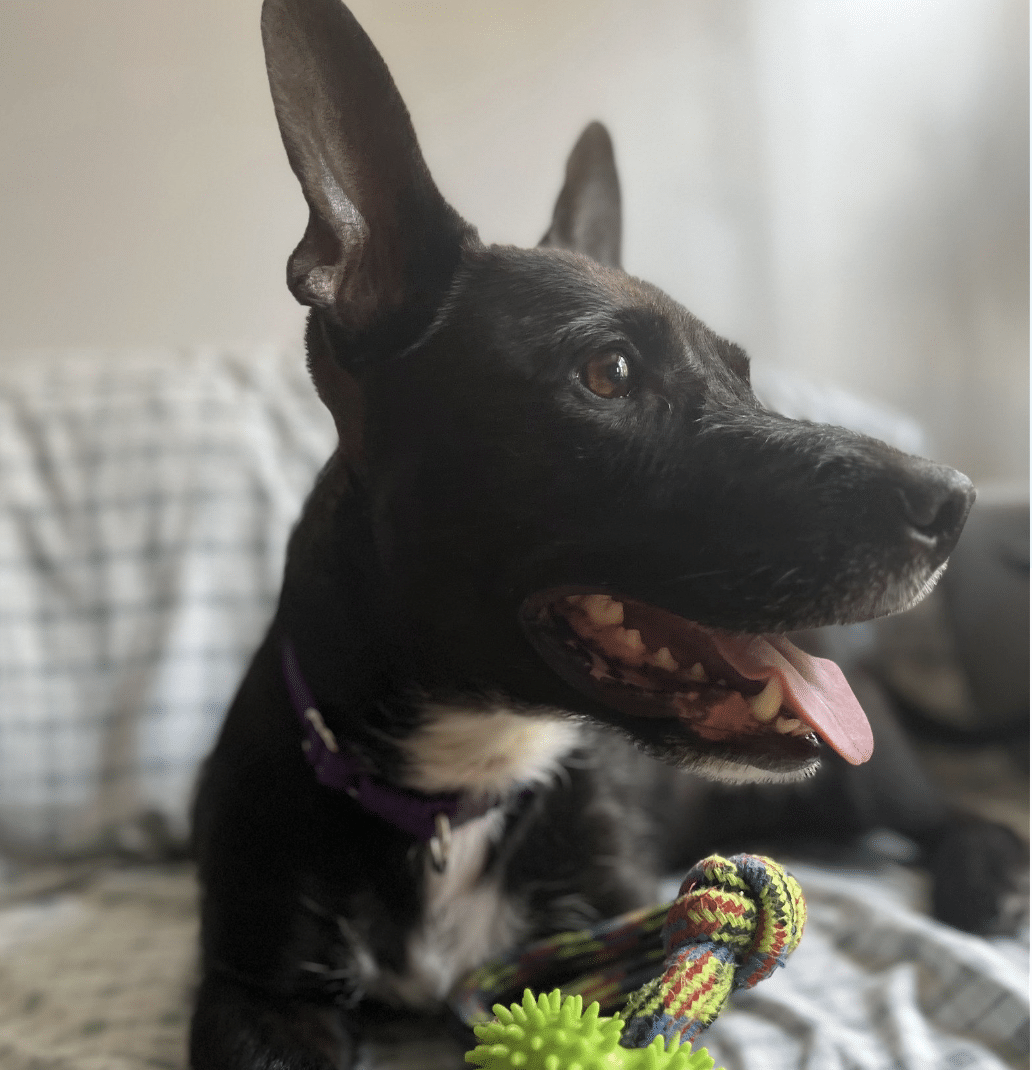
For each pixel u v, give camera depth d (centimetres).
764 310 112
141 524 82
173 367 90
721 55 107
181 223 100
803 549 39
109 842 76
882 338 114
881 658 85
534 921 53
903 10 110
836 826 72
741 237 110
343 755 47
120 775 76
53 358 99
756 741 41
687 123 108
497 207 103
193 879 73
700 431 41
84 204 99
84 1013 53
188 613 79
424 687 45
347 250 43
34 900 71
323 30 41
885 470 39
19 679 77
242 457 84
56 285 99
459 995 46
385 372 44
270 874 48
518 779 50
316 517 48
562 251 46
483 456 42
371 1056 49
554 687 43
